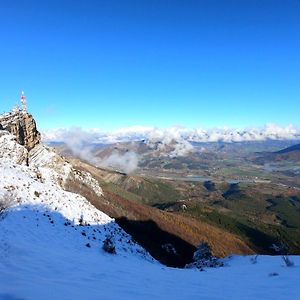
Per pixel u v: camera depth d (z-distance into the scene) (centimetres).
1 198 3200
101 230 3903
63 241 2772
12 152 6325
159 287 1647
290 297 1422
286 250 3747
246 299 1420
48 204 3709
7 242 2066
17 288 1155
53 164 7938
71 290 1266
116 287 1497
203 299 1412
